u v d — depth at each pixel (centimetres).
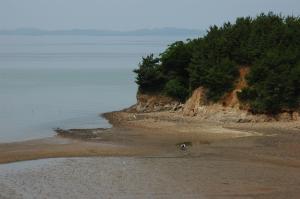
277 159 5466
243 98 7838
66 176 4809
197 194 4206
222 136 6812
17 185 4500
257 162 5341
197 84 8538
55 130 7606
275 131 7044
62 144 6372
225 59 8212
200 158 5550
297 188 4366
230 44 8388
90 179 4700
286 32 8344
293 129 7138
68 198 4131
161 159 5522
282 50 8088
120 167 5156
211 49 8569
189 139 6662
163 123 7831
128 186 4462
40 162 5400
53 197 4159
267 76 7738
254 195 4166
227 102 8006
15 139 6869
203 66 8400
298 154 5684
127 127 7656
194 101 8394
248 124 7569
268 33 8494
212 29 9088
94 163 5344
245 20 8962
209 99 8200
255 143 6297
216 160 5444
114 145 6297
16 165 5269
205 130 7231
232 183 4531
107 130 7425
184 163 5316
